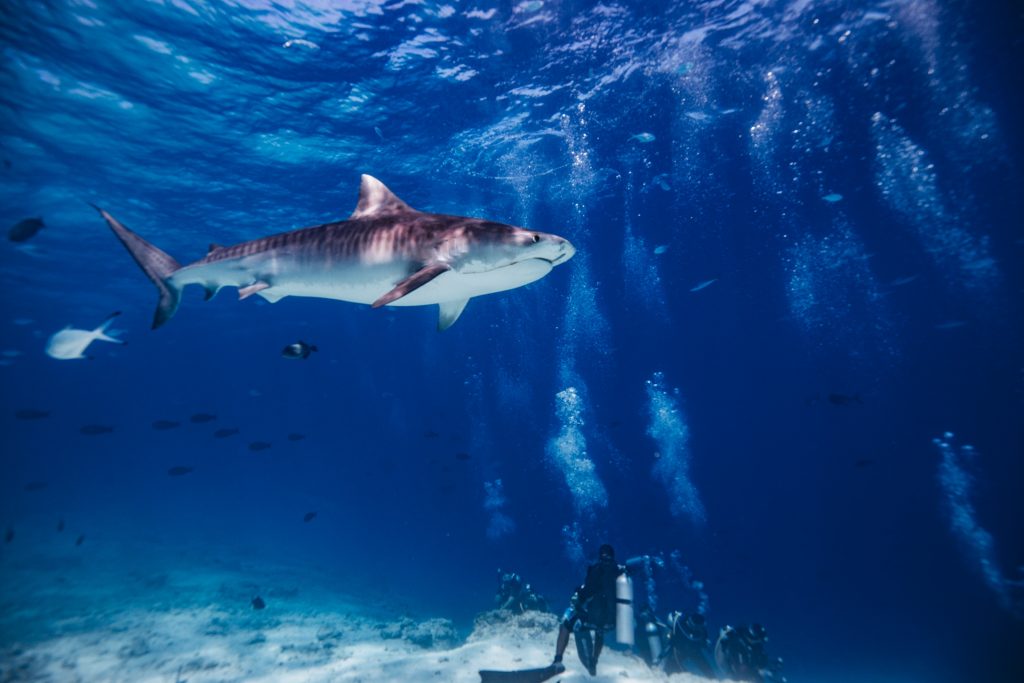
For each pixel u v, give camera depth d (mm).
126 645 9914
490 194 22391
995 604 22125
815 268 32031
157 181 19406
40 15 11672
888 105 17406
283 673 7805
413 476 51312
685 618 7910
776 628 22891
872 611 24875
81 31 12211
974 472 32938
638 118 17641
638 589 16188
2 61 12953
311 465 80125
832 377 41969
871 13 13398
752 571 28656
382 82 14727
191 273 4449
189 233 24375
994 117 17938
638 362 44438
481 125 17219
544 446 45156
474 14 12680
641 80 15695
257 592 17391
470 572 32188
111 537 30391
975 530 30188
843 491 36781
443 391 52906
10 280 31578
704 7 13078
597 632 5980
